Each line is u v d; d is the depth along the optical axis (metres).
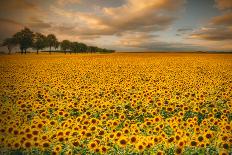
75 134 7.63
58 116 10.07
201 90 15.73
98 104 11.63
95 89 16.80
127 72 28.77
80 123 9.00
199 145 6.76
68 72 29.28
